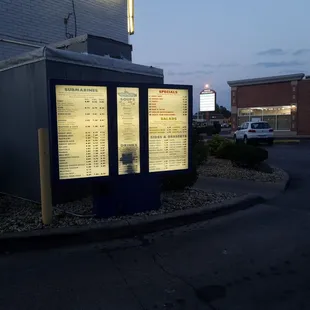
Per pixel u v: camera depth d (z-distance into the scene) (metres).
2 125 7.66
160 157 6.34
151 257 4.71
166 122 6.34
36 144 6.69
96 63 7.21
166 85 6.27
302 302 3.53
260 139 24.75
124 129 5.96
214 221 6.35
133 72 8.03
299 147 22.75
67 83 5.42
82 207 6.48
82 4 12.54
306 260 4.60
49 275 4.17
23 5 10.59
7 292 3.75
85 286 3.89
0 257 4.71
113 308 3.42
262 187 9.12
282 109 35.12
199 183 9.50
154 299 3.60
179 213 6.22
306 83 33.88
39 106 6.55
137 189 6.21
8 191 7.63
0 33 10.00
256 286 3.88
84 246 5.12
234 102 37.78
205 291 3.77
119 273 4.22
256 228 5.95
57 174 5.45
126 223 5.62
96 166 5.76
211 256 4.74
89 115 5.64
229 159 12.87
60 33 11.72
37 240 5.07
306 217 6.61
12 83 7.21
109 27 13.66
